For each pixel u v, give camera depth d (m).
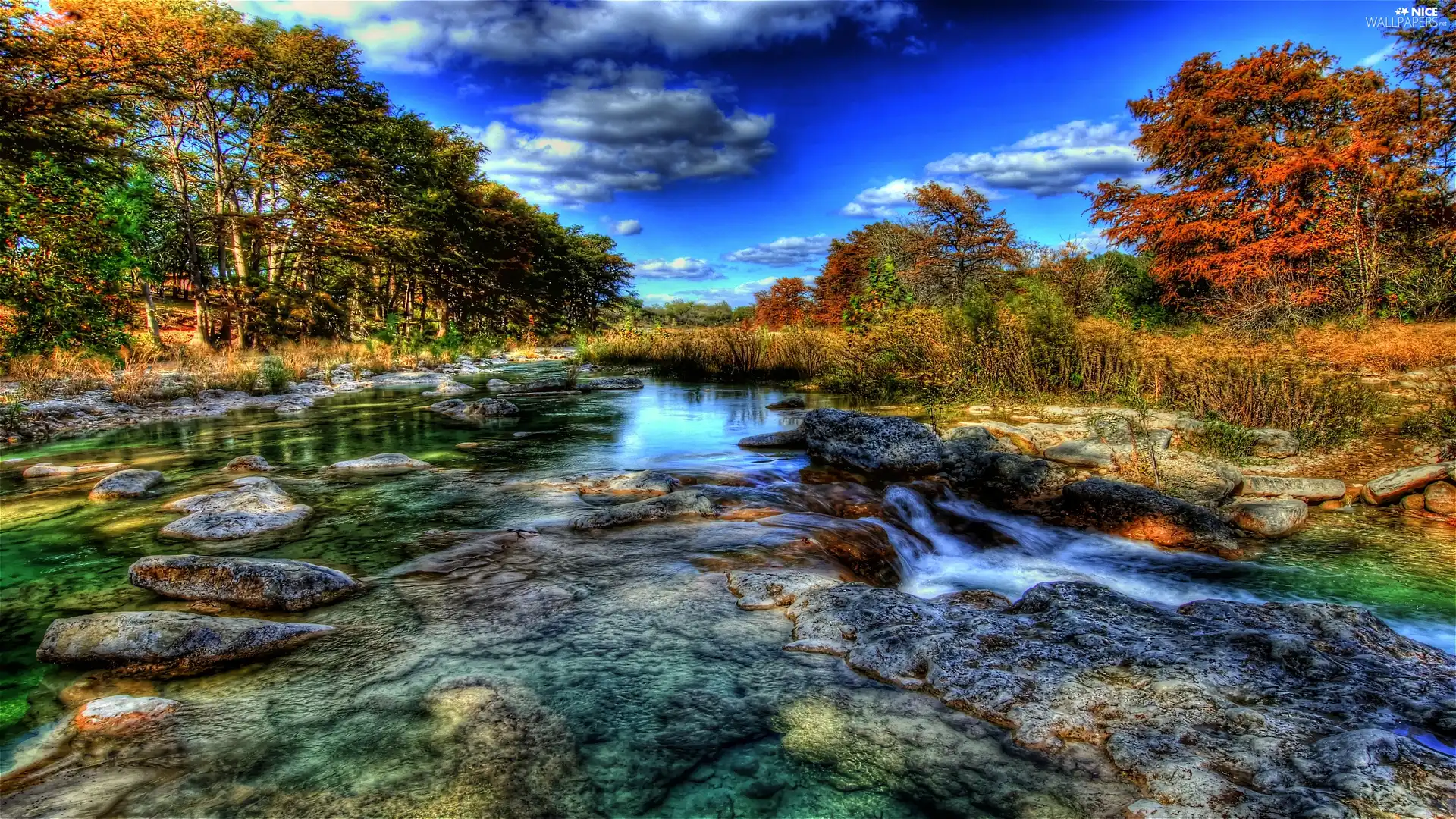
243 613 3.44
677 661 2.91
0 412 9.34
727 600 3.61
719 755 2.25
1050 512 6.39
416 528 4.99
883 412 11.03
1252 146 20.05
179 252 29.95
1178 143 21.80
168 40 21.02
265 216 27.09
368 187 31.83
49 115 15.93
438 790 2.05
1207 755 2.12
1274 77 20.36
